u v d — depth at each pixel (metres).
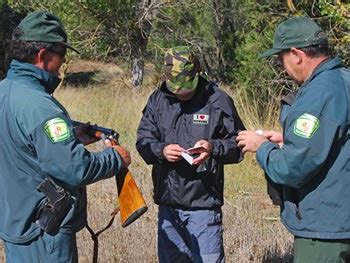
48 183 3.16
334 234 3.20
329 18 9.23
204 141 4.01
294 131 3.14
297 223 3.29
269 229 6.05
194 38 19.92
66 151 3.09
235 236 5.86
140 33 21.20
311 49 3.24
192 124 4.17
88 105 14.70
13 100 3.15
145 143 4.21
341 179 3.19
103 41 20.77
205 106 4.17
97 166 3.22
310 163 3.11
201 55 19.09
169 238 4.34
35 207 3.21
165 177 4.27
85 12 19.84
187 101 4.18
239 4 18.09
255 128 9.41
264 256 5.49
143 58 21.53
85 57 21.50
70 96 16.56
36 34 3.18
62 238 3.25
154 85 20.75
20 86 3.18
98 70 26.06
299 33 3.24
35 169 3.19
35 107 3.12
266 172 3.32
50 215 3.17
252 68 11.66
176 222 4.31
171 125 4.21
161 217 4.37
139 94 15.62
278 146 3.46
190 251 4.34
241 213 6.56
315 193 3.21
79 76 24.98
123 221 3.52
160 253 4.40
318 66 3.25
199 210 4.23
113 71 26.08
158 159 4.16
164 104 4.24
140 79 21.56
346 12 8.66
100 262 5.45
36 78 3.21
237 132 4.17
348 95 3.19
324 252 3.25
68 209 3.24
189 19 20.64
